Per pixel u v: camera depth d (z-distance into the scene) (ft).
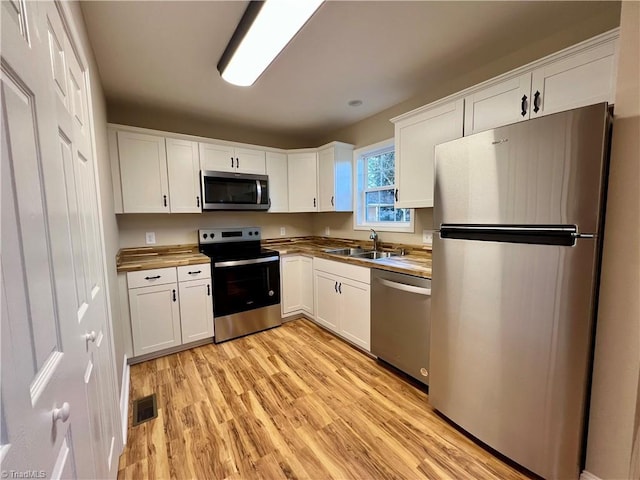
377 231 10.23
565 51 4.65
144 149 8.48
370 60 6.56
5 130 1.47
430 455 4.77
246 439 5.13
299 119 10.41
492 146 4.41
